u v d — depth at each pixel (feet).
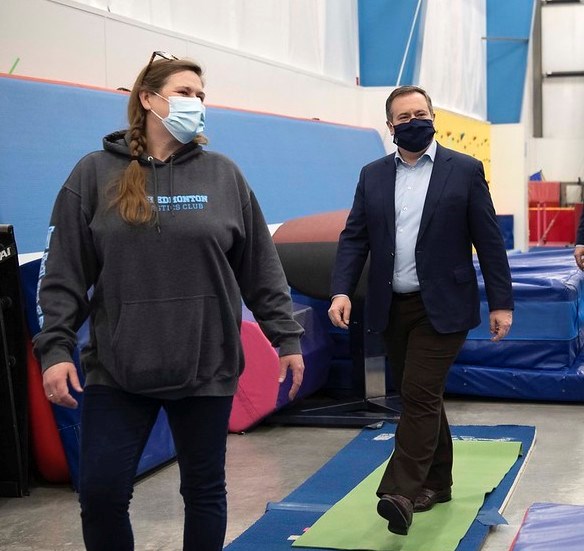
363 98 29.37
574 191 60.34
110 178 7.64
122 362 7.39
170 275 7.48
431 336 10.35
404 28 29.58
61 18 15.65
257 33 23.29
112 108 15.67
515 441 14.65
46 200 13.58
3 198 12.90
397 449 10.12
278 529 10.93
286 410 16.88
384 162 10.78
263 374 15.52
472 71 39.58
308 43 26.25
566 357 17.63
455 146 34.09
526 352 17.75
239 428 15.76
